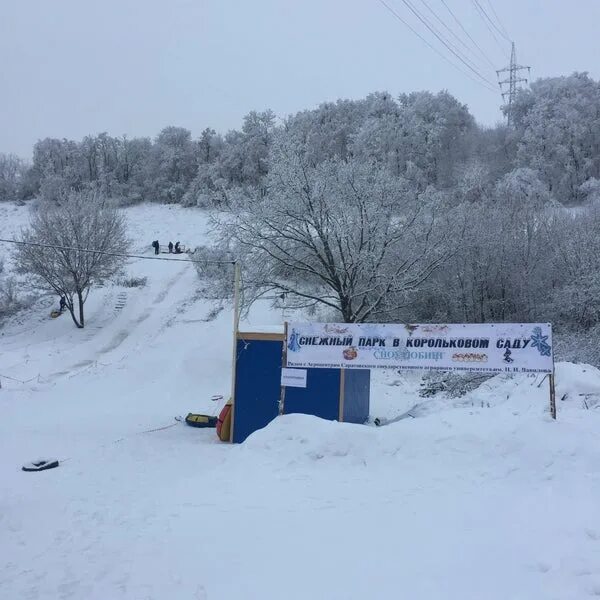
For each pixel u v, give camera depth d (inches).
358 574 192.2
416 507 263.9
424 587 176.7
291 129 968.3
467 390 702.5
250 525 252.1
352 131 2320.4
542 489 275.1
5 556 230.5
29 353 1190.3
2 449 517.3
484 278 978.7
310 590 181.2
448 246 834.2
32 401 836.6
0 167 3326.8
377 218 762.8
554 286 966.4
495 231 978.7
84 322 1396.4
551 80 2549.2
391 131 2003.0
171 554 221.0
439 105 2426.2
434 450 338.0
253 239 776.9
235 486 317.4
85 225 1398.9
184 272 1708.9
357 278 784.9
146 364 999.0
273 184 762.2
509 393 537.6
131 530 254.5
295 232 771.4
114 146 3166.8
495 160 2123.5
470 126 2559.1
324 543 225.3
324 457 352.2
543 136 2080.5
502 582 175.9
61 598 185.5
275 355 533.3
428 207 816.9
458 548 209.6
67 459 469.1
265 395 530.9
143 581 195.5
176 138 3083.2
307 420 385.4
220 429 535.5
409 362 425.4
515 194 1202.6
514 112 2492.6
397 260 801.6
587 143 2038.6
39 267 1352.1
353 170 775.1
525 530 222.4
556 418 376.5
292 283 831.7
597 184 1745.8
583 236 956.6
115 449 489.4
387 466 333.1
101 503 304.8
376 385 808.3
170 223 2469.2
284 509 273.4
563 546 200.5
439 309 1003.3
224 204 818.8
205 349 984.3
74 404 816.9
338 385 509.4
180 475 371.9
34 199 2992.1
